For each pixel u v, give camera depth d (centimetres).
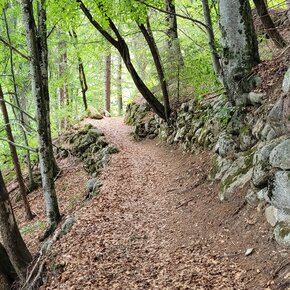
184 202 908
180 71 1430
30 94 2236
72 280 708
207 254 652
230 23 891
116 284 646
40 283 811
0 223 890
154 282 619
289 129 641
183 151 1291
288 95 664
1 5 1083
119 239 817
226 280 554
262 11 966
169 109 1552
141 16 1214
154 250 737
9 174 1973
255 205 671
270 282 504
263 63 885
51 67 1911
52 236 994
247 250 598
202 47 1338
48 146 1052
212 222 751
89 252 789
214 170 911
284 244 543
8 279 927
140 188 1114
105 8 1125
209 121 1128
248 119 862
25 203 1365
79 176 1580
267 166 645
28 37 984
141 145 1712
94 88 3034
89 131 1878
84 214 995
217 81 1216
